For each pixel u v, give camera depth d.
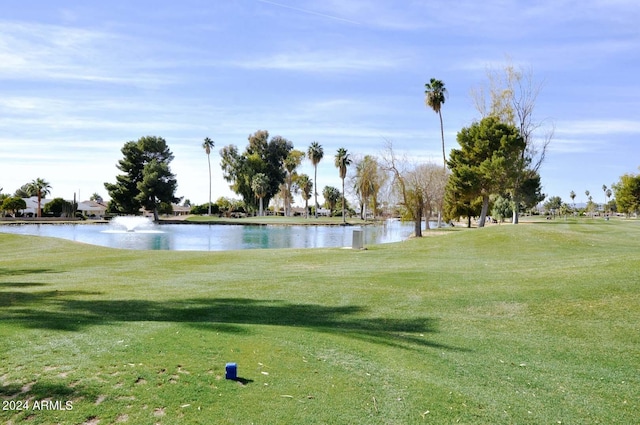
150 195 78.88
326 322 8.34
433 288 11.44
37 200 98.38
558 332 7.86
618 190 83.25
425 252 20.83
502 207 63.53
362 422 4.27
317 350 6.12
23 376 4.60
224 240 41.62
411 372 5.66
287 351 5.94
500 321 8.61
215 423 4.00
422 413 4.56
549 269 12.98
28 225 69.25
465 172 42.78
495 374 5.86
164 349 5.55
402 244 24.83
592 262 13.45
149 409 4.13
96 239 42.00
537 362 6.41
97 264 16.75
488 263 16.19
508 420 4.57
